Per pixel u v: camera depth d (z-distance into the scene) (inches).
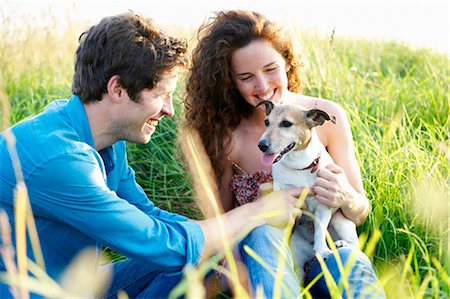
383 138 78.7
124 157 56.4
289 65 66.7
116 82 48.8
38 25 119.5
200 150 66.7
